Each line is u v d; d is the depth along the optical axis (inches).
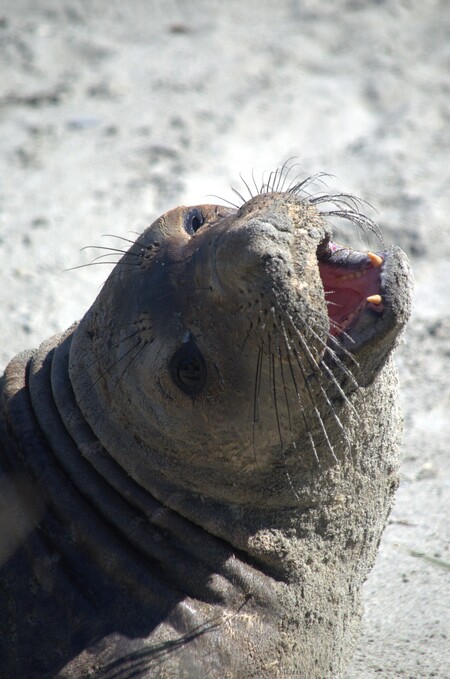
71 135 1419.8
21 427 682.8
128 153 1376.7
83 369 677.9
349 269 604.1
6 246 1203.2
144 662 608.4
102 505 645.9
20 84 1541.6
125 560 631.8
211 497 642.8
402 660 722.8
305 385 595.8
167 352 620.7
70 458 661.9
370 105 1520.7
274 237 569.9
